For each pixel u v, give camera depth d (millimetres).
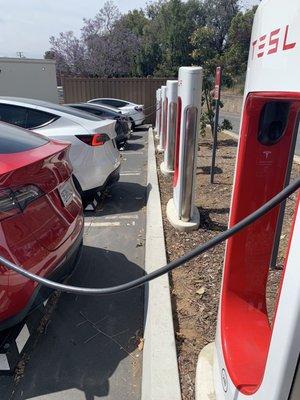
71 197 3090
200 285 3166
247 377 1652
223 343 1859
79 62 36125
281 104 1663
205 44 11039
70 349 2594
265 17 1316
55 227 2652
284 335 1141
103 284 3393
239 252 1899
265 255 1915
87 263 3764
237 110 24406
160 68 40125
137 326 2844
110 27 36719
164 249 3762
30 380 2332
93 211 5281
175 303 2930
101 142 5055
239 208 1827
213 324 2678
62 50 36250
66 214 2875
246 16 20219
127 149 11078
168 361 2275
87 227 4727
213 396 1998
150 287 3049
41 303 2402
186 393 2100
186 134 4059
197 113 4004
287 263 1130
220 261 3541
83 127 4969
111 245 4191
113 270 3631
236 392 1618
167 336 2480
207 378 2117
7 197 2254
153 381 2137
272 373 1219
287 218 4504
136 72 42031
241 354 1778
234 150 9852
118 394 2234
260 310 1972
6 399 2205
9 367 2348
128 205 5617
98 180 5055
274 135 1717
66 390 2262
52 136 4840
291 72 1091
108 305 3088
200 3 39406
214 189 5996
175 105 6691
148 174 7074
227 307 1965
